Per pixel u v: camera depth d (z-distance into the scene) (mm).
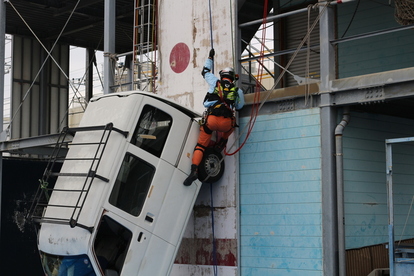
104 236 7891
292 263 8453
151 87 11219
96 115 8492
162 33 10656
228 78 8602
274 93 8906
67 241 7637
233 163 9242
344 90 8031
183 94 10211
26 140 12117
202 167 8812
